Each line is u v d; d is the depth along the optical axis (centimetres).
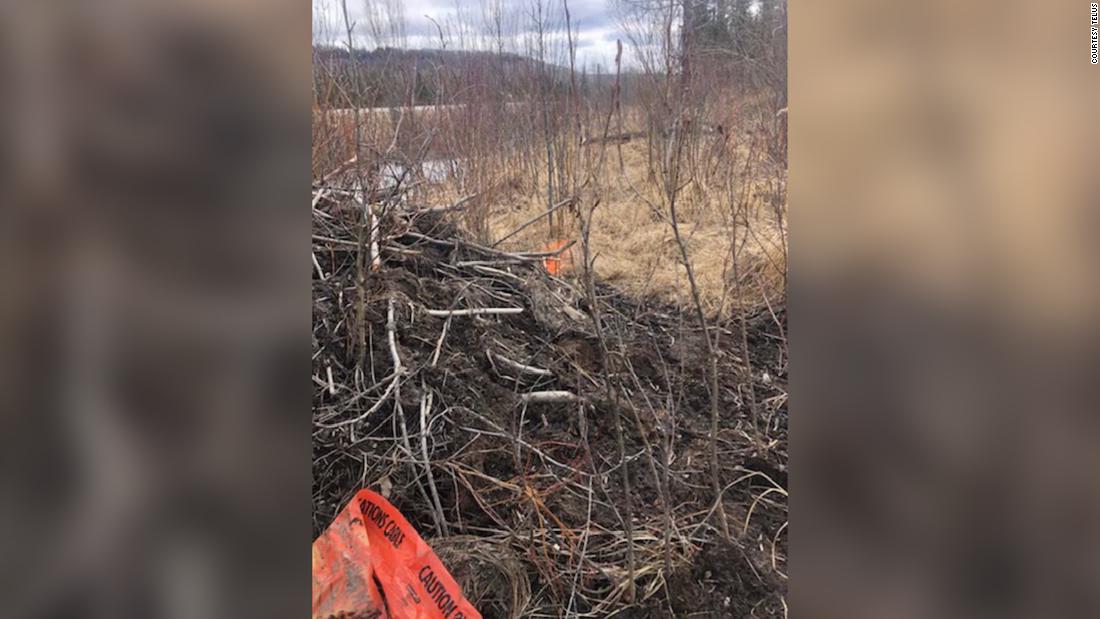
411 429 194
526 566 176
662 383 208
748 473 192
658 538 182
